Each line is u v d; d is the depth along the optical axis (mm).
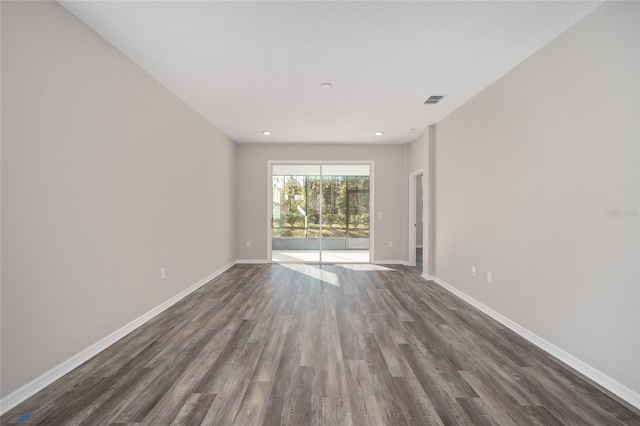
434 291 4254
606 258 1973
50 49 1954
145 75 3027
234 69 2982
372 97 3686
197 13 2127
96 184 2371
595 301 2045
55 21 1989
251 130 5254
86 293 2273
